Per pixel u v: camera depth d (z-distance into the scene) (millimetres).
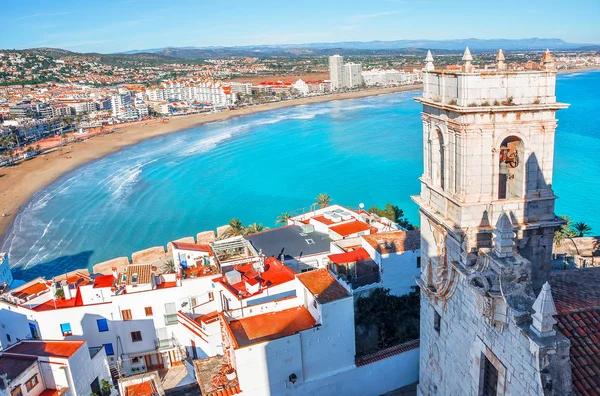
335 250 70250
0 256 96750
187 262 68688
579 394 21828
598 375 22188
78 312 59469
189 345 60406
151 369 61531
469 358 30312
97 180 193375
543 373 21922
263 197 158625
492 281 25859
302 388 43594
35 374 46219
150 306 60781
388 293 57344
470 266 29250
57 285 64875
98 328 60469
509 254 25641
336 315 43781
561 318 24359
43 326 58906
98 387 51438
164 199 162875
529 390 23578
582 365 22562
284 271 57250
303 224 84188
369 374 45594
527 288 24984
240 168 198625
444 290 32531
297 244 77875
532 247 30312
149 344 61750
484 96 27688
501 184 32750
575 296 27172
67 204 163000
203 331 54781
